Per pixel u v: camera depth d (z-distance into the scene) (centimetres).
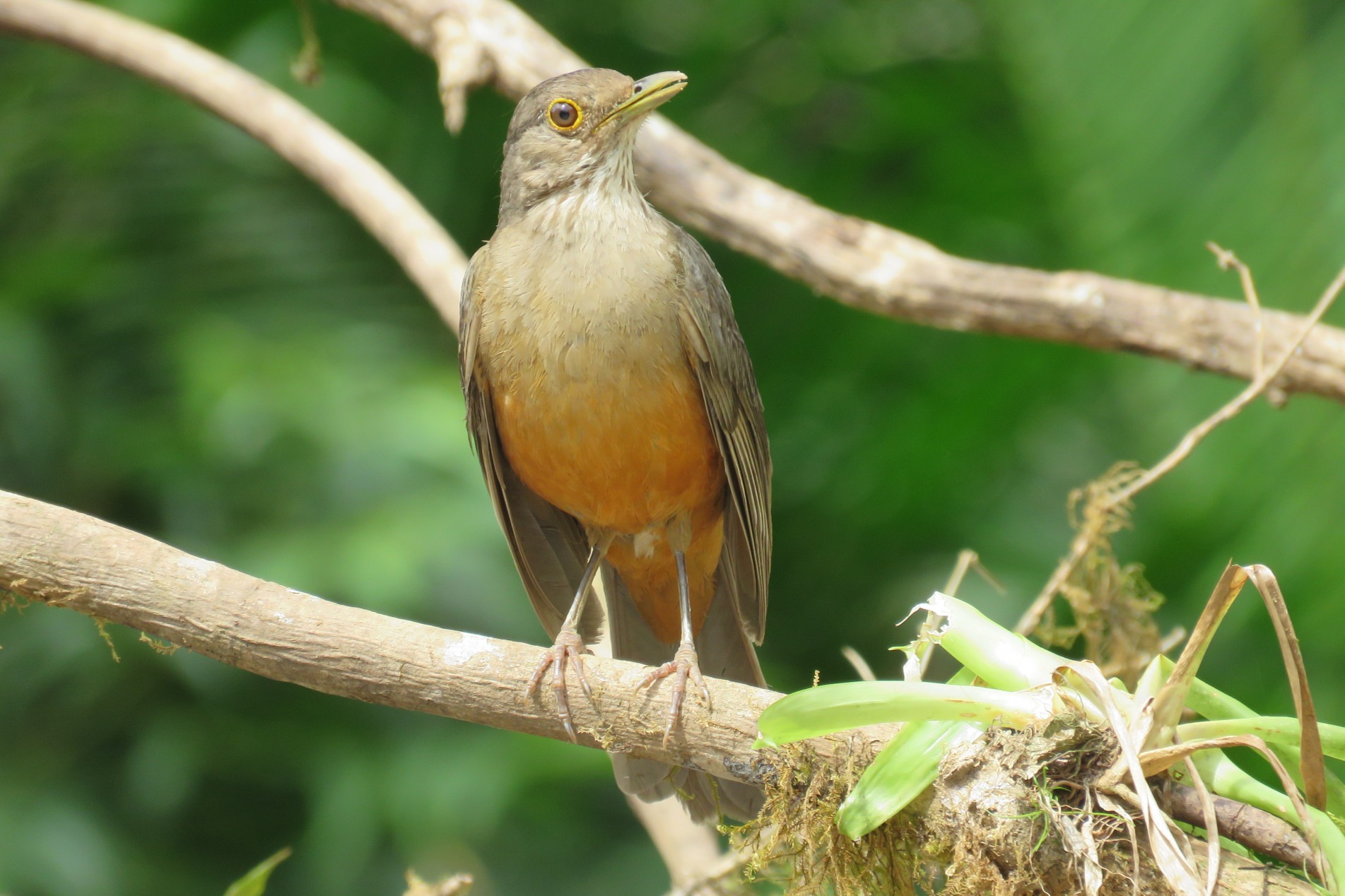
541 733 507
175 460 1332
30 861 1249
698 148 743
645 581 727
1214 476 1034
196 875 1353
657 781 616
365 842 1291
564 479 674
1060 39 1065
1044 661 446
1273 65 939
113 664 1336
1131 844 408
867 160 1518
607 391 637
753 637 731
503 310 654
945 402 1391
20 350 1313
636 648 757
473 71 759
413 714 1385
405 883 1370
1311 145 919
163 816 1366
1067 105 1051
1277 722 412
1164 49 997
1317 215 907
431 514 1299
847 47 1611
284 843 1398
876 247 718
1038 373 1362
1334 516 974
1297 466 994
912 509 1443
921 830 441
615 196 667
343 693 509
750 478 688
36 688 1327
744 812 600
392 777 1316
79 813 1288
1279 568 993
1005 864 416
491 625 1324
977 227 1426
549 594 748
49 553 504
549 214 670
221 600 502
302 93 1398
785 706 425
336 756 1335
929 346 1434
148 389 1399
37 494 1352
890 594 1469
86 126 1422
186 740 1325
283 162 1478
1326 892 389
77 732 1358
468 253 1520
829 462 1466
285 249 1451
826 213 725
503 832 1426
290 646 502
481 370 680
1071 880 409
